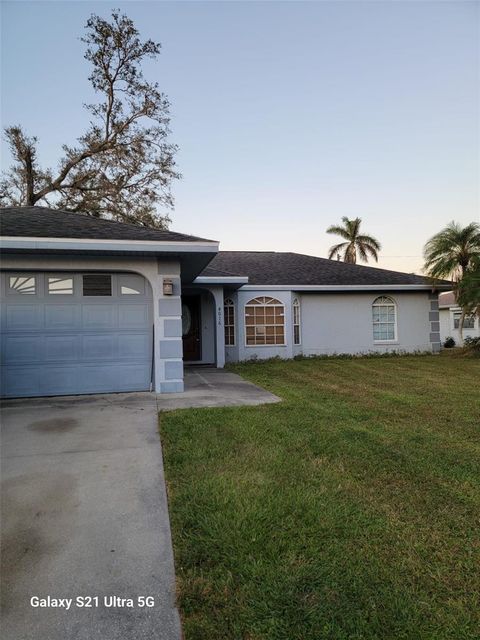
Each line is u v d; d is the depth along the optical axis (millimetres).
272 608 2010
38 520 2920
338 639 1829
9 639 1865
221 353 12609
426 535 2672
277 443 4457
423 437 4762
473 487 3408
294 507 2990
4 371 6973
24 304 7059
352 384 8867
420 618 1956
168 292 7398
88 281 7316
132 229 7602
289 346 14297
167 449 4293
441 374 10547
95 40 19234
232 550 2490
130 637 1884
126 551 2537
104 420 5480
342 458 4027
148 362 7547
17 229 6723
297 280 14914
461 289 15016
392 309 15656
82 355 7281
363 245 33750
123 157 20953
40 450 4312
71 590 2191
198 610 2025
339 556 2426
